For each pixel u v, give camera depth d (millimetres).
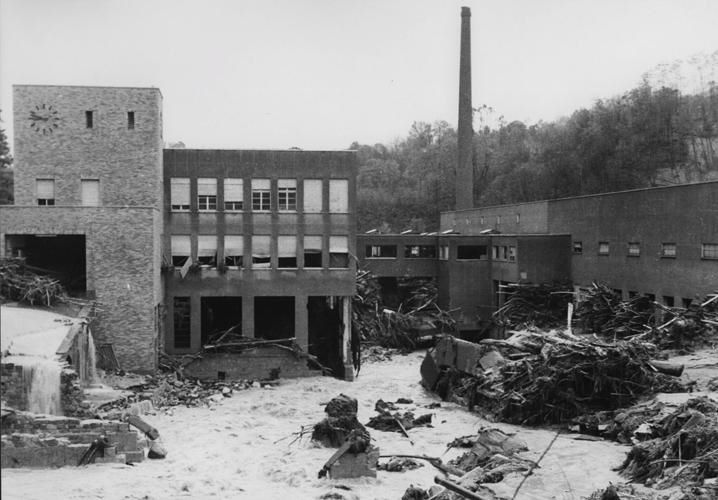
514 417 39438
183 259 51625
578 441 34656
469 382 44125
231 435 35906
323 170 52469
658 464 26797
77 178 48500
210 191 51750
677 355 45781
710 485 23469
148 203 48969
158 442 32375
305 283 52406
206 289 51688
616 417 35500
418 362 61500
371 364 60594
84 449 29156
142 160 48875
